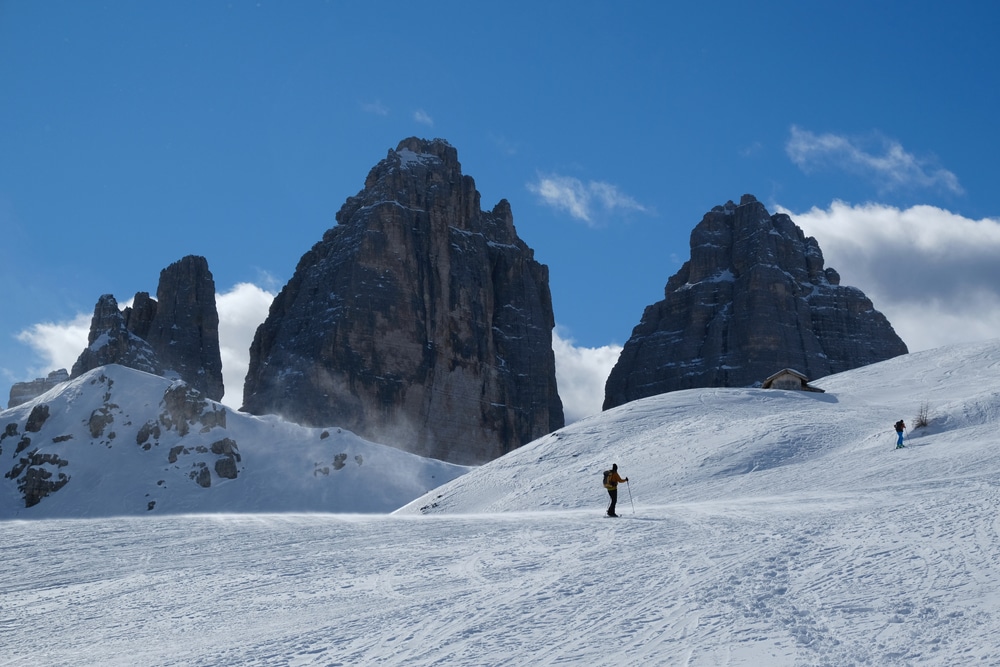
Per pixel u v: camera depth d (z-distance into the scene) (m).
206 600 19.06
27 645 16.44
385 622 15.62
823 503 30.11
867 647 11.82
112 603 19.58
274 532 29.28
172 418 150.88
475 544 24.44
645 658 12.20
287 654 14.00
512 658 12.73
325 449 146.12
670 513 30.31
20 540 29.38
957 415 57.66
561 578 18.14
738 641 12.56
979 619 12.54
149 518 35.31
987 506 21.25
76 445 146.62
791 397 88.25
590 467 64.75
